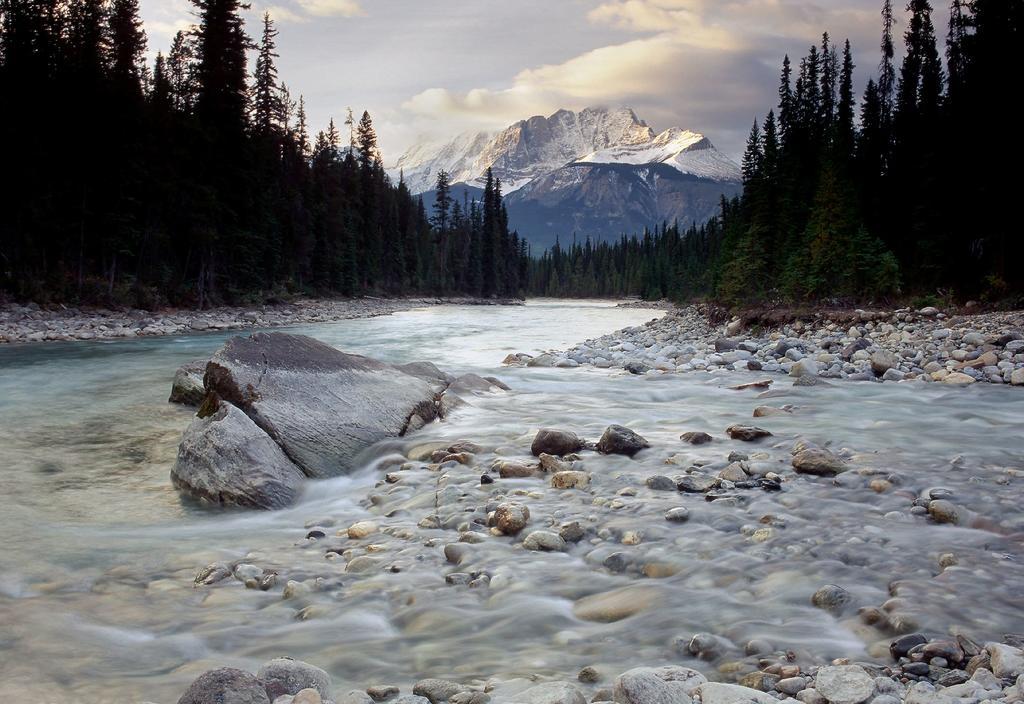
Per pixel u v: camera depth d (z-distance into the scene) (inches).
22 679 143.1
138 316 1529.3
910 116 1660.9
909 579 181.0
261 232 2074.3
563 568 201.2
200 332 1393.9
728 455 334.0
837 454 331.0
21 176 1492.4
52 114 1578.5
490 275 4407.0
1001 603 165.2
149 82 2283.5
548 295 6323.8
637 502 259.0
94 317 1433.3
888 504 250.8
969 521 228.5
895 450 339.3
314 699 122.8
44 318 1353.3
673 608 170.2
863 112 1980.8
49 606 183.8
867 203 1665.8
